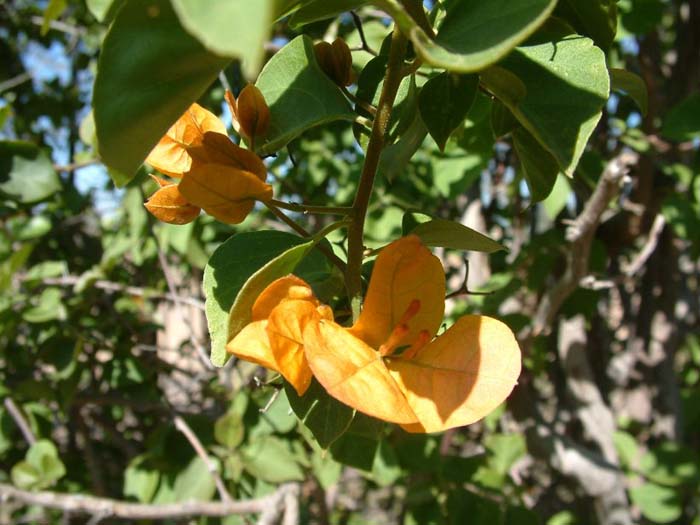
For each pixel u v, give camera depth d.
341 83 0.18
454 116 0.16
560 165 0.13
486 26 0.11
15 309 0.41
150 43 0.11
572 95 0.14
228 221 0.14
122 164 0.12
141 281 0.53
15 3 0.68
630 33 0.32
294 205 0.15
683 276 0.69
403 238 0.13
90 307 0.44
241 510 0.34
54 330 0.41
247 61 0.07
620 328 0.62
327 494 0.57
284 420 0.36
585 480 0.44
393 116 0.18
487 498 0.37
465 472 0.38
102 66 0.11
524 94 0.14
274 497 0.35
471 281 0.46
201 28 0.07
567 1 0.16
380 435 0.17
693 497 0.48
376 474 0.37
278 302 0.13
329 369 0.12
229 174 0.13
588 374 0.48
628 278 0.40
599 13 0.16
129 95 0.12
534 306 0.46
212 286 0.16
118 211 0.52
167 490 0.39
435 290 0.14
